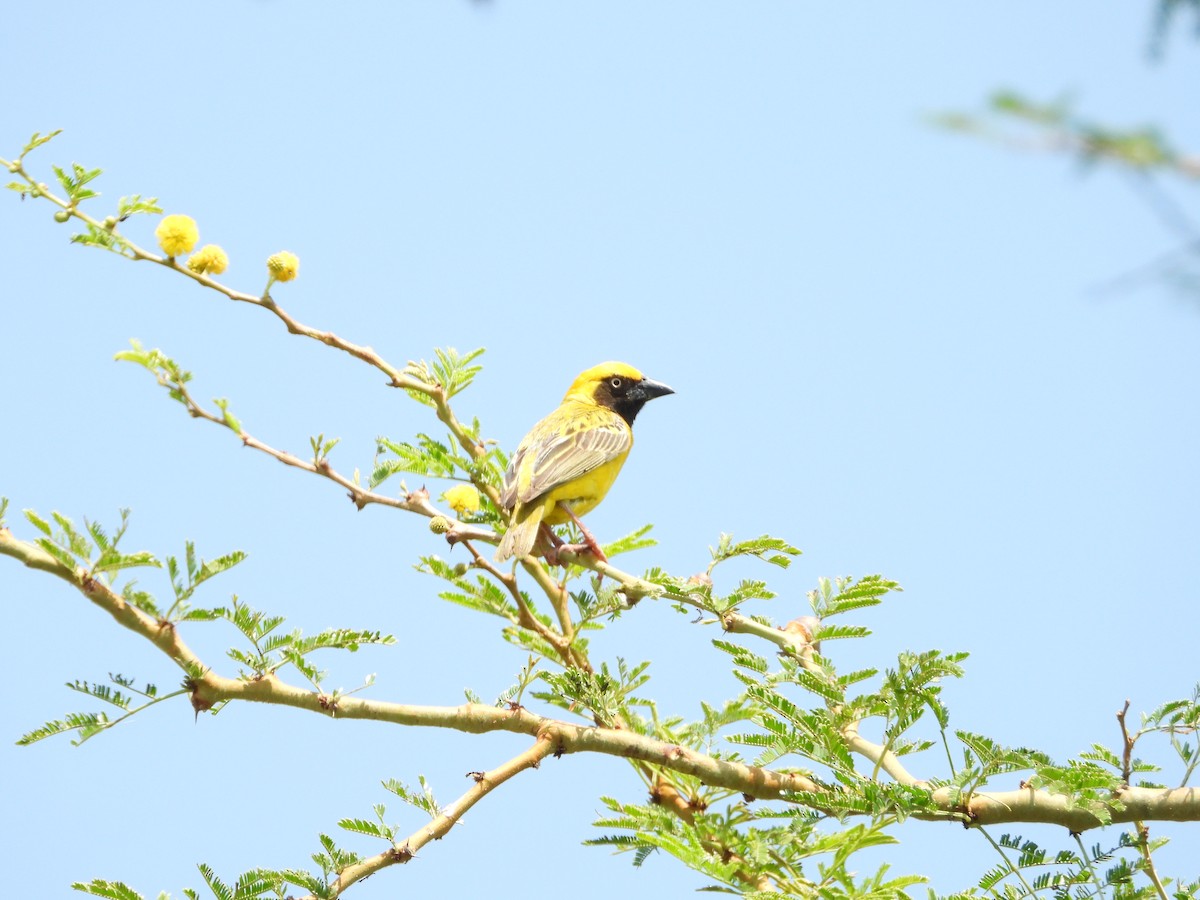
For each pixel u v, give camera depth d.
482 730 9.37
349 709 8.80
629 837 9.33
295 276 10.02
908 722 9.30
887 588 10.57
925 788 9.15
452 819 9.14
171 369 9.61
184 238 9.52
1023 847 9.05
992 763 8.98
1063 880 8.96
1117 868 8.95
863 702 9.58
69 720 8.18
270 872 8.72
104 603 7.98
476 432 11.89
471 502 11.32
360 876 8.87
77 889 8.40
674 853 8.72
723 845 8.89
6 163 9.20
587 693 9.78
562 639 10.50
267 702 8.55
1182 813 8.79
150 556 8.08
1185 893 9.29
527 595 10.90
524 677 9.75
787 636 10.31
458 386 11.60
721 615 10.51
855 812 9.09
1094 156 4.26
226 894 8.62
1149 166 4.20
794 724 9.41
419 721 9.11
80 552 7.95
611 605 10.30
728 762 9.65
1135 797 8.92
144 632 8.09
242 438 9.96
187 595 8.16
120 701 8.26
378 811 9.27
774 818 9.58
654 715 10.54
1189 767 9.16
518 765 9.36
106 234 9.31
